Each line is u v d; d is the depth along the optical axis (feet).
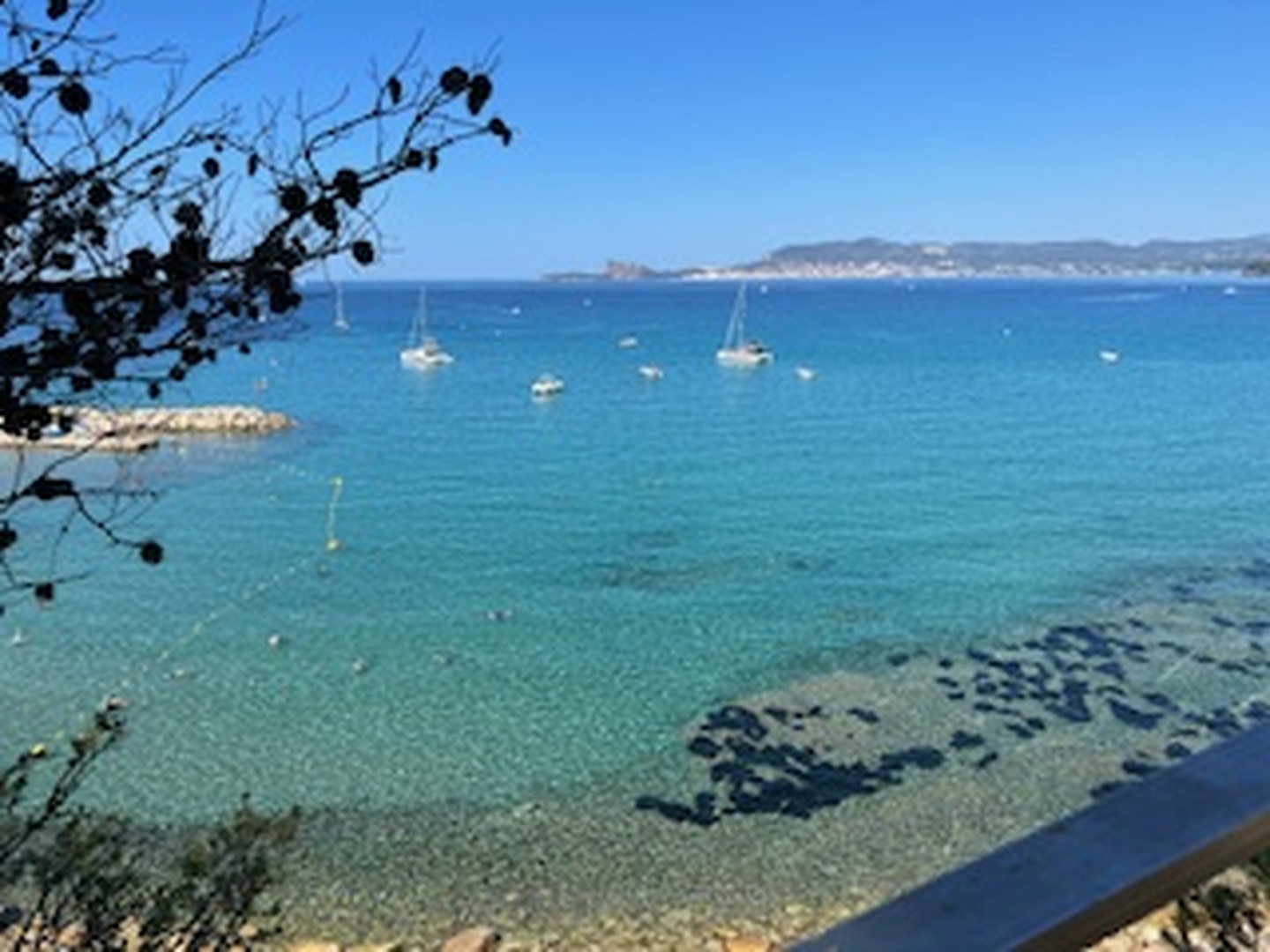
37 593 7.33
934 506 103.81
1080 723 50.34
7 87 5.58
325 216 5.91
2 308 5.47
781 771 45.44
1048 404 188.34
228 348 5.86
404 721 50.93
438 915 34.71
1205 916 7.66
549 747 47.91
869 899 35.76
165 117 5.80
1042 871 4.58
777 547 87.20
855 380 231.91
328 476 121.39
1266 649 60.90
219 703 52.95
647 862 38.09
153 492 10.61
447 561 82.79
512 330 418.51
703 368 258.57
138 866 35.55
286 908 34.50
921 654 60.44
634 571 79.51
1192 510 100.89
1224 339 339.77
